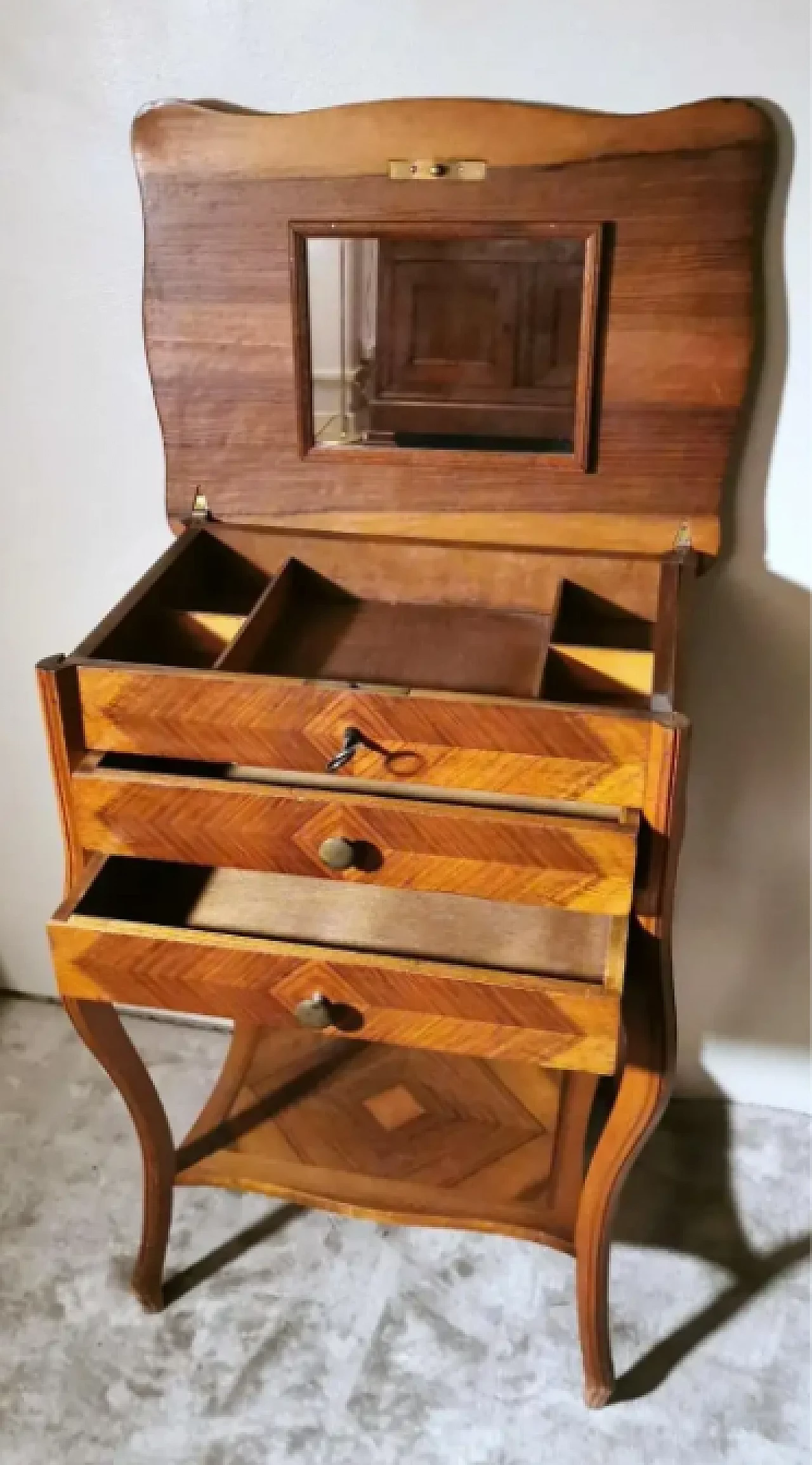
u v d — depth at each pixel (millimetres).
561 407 1184
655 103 1086
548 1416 1345
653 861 1018
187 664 1189
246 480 1284
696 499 1214
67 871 1147
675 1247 1517
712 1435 1327
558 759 992
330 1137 1467
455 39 1088
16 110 1190
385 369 1198
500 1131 1479
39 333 1312
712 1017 1644
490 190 1114
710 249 1109
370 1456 1305
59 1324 1426
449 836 999
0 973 1877
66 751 1064
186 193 1162
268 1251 1509
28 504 1434
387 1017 1030
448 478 1238
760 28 1037
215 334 1217
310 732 1026
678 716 959
